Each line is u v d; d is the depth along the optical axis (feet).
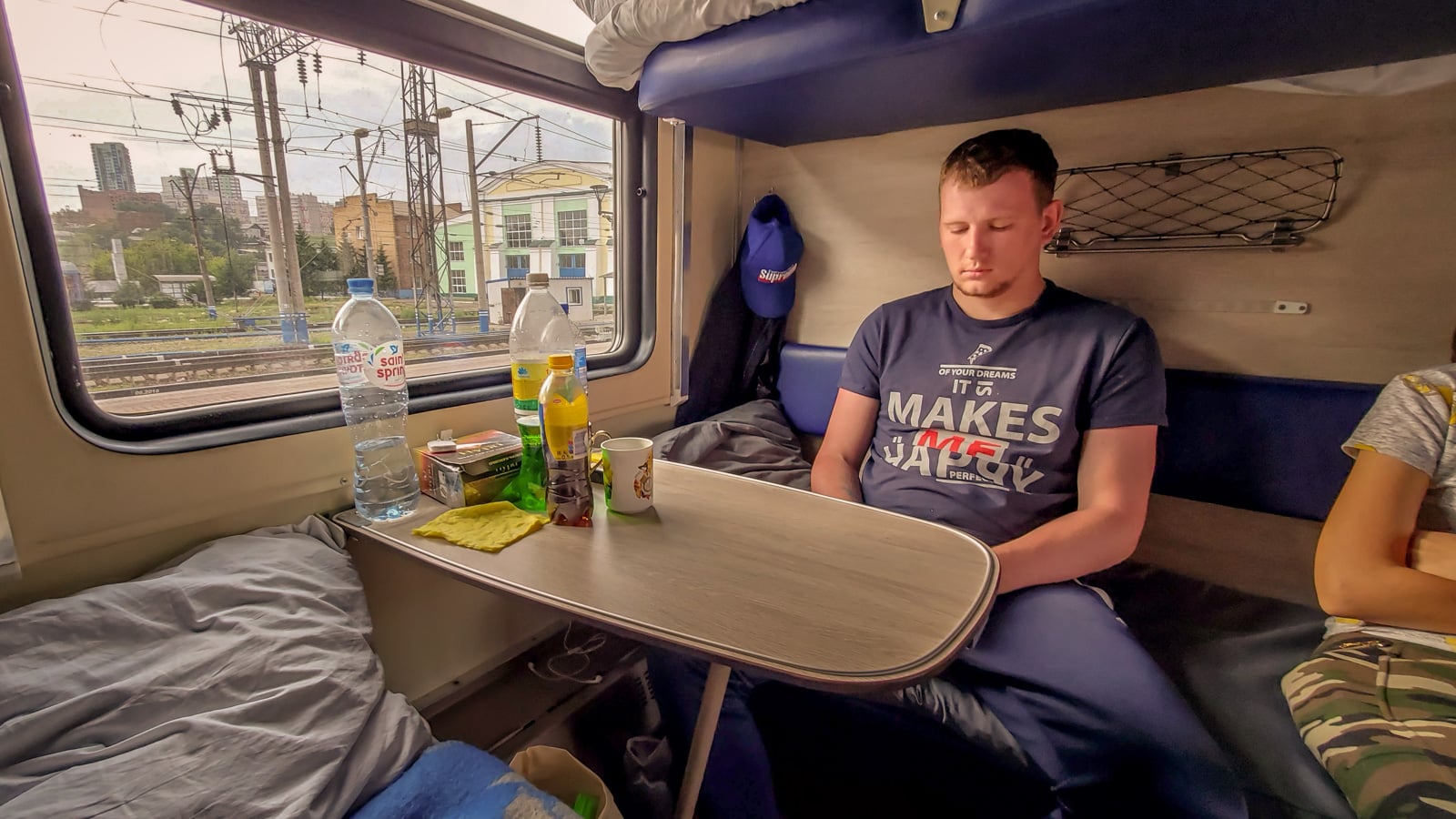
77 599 2.49
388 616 4.22
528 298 4.85
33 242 2.70
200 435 3.28
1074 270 5.39
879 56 3.59
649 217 5.85
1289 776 2.71
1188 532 4.64
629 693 5.00
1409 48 3.69
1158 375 4.01
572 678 5.01
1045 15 3.04
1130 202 5.06
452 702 4.66
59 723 2.06
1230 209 4.70
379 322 3.98
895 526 3.31
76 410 2.88
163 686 2.27
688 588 2.61
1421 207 4.14
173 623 2.58
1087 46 3.58
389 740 2.43
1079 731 2.81
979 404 4.39
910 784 3.29
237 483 3.34
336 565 3.21
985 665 3.12
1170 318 5.04
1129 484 3.87
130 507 3.00
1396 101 4.11
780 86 4.32
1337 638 3.27
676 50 4.26
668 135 5.86
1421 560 3.21
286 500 3.56
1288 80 4.32
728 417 6.30
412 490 3.75
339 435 3.76
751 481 3.97
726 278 6.88
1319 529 4.43
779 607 2.47
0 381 2.60
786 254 6.46
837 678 2.02
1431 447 3.33
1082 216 5.27
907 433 4.70
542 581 2.66
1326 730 2.75
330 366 4.09
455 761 2.39
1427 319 4.20
